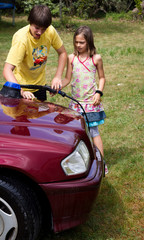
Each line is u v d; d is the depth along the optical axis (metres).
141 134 4.93
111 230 2.84
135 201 3.28
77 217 2.41
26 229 2.27
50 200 2.30
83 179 2.40
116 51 12.41
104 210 3.12
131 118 5.55
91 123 3.63
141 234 2.80
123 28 19.44
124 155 4.27
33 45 3.33
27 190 2.31
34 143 2.30
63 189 2.29
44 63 3.60
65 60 3.70
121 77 8.54
